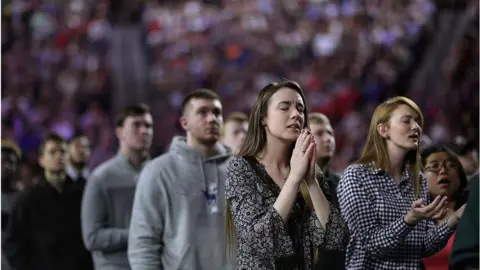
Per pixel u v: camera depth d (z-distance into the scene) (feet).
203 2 109.60
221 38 98.58
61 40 102.32
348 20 95.91
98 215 30.14
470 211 17.93
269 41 96.58
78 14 105.40
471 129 71.00
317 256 20.29
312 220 19.58
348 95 83.35
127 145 30.99
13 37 101.30
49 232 33.76
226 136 33.45
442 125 73.56
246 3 101.45
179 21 102.68
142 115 31.14
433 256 24.73
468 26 90.33
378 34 92.43
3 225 35.70
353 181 22.44
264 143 20.15
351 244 22.63
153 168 25.67
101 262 29.96
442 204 20.75
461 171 26.25
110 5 109.40
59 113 90.33
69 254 33.88
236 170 19.74
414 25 94.27
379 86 85.40
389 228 21.50
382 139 22.77
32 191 33.94
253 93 93.04
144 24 106.32
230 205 19.85
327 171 29.19
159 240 25.44
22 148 81.00
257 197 19.43
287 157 20.18
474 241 17.75
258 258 19.04
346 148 73.05
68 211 34.04
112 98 96.43
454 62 83.46
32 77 96.17
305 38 95.61
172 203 25.46
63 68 98.12
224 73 95.66
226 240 20.45
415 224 21.20
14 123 82.12
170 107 93.45
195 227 25.36
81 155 38.14
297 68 94.68
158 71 98.78
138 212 25.50
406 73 89.10
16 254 33.47
